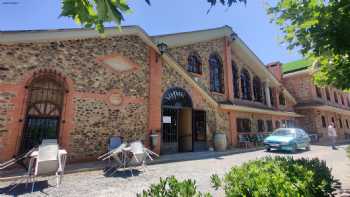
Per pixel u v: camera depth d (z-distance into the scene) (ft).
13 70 25.67
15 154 24.17
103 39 32.86
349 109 99.76
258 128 57.41
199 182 19.45
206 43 51.01
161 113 37.47
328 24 11.54
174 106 39.63
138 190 17.29
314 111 75.41
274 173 10.96
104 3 5.79
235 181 9.89
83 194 16.33
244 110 51.39
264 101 68.23
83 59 30.55
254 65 65.62
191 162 30.45
